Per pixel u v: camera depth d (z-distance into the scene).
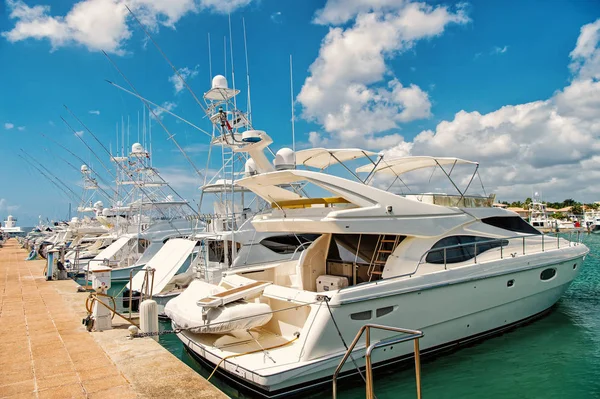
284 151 9.62
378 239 8.31
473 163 9.66
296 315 7.06
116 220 26.75
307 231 7.46
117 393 5.32
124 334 8.25
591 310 11.54
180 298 7.98
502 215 9.75
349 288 6.65
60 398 5.19
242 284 7.81
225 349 6.76
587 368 7.64
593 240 41.53
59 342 7.70
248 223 15.08
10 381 5.78
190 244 13.39
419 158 9.29
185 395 5.25
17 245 52.50
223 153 14.27
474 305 8.34
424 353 7.76
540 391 6.77
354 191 7.34
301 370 6.01
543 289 9.93
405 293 7.21
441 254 8.16
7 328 8.85
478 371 7.47
